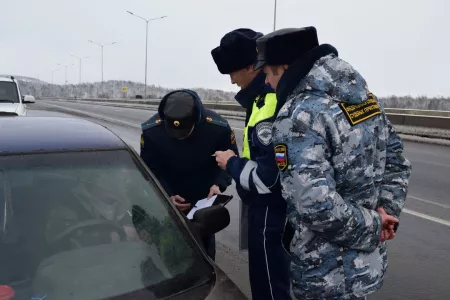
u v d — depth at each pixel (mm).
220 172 3391
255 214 2541
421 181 8211
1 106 9266
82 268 1882
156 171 3314
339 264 2006
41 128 2512
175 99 2994
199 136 3189
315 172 1847
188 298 1768
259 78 2561
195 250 2064
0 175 2102
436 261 4504
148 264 1939
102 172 2289
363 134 1929
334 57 1957
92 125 2723
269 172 2244
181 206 3061
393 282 4043
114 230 2094
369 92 2035
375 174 2051
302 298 2113
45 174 2168
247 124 2512
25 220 2002
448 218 5891
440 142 14289
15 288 1765
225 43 2559
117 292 1780
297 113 1885
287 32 1970
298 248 2064
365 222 1920
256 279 2629
